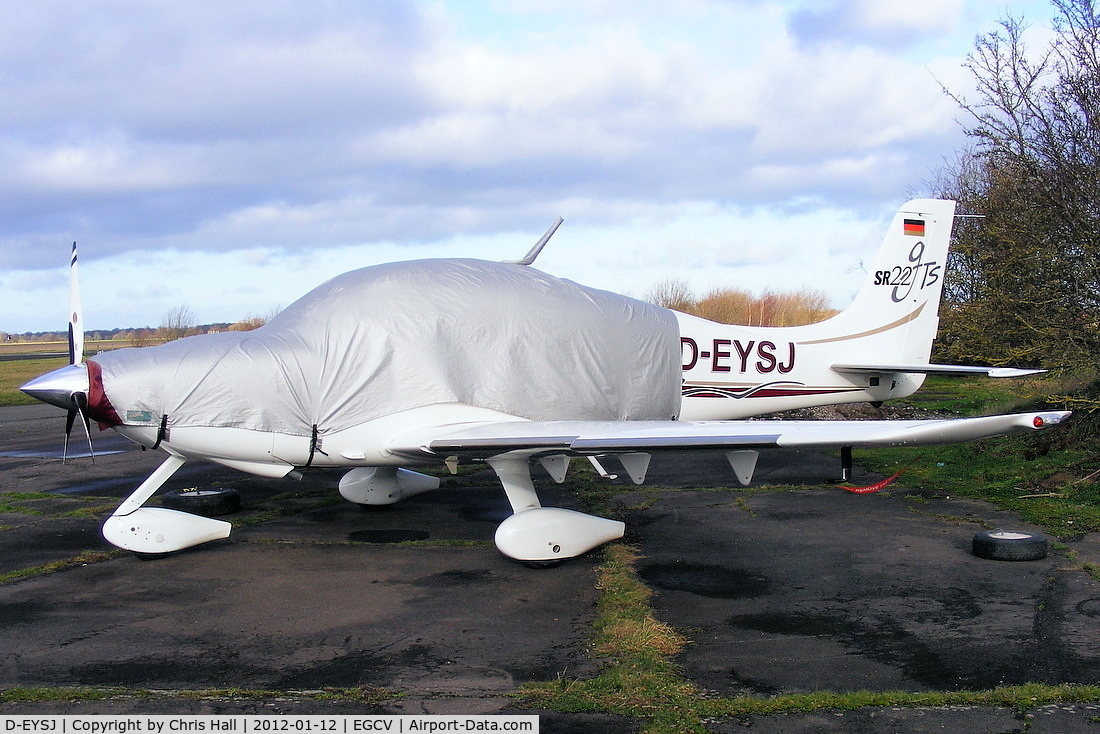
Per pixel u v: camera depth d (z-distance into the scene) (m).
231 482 9.95
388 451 6.59
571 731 3.58
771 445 5.56
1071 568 5.96
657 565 6.23
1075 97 8.35
